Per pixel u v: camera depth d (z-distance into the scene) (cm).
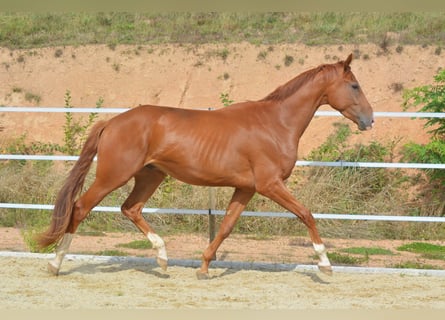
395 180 1407
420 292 859
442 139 1476
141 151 861
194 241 1213
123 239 1214
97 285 869
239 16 2142
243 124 876
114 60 2006
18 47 2075
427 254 1127
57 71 1997
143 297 812
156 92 1923
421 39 1955
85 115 1855
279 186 873
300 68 1917
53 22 2192
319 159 1437
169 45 2031
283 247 1171
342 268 974
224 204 1288
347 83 895
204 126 871
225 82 1919
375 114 1027
